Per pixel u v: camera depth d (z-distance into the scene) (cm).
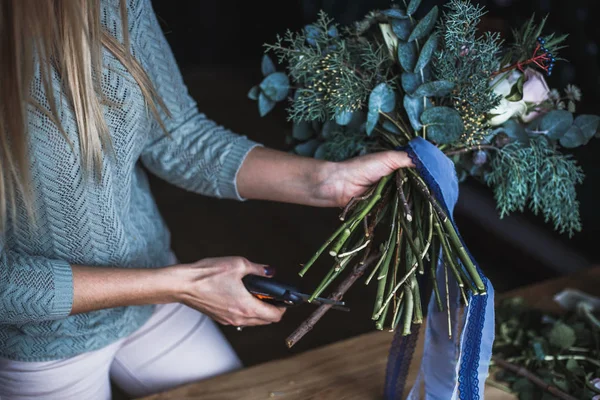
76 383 126
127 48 105
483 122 114
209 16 536
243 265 110
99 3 101
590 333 129
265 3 527
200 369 140
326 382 126
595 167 267
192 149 130
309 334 250
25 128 97
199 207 346
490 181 122
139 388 141
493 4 265
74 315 119
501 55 118
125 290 107
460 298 112
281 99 130
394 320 104
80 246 112
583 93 266
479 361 103
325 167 122
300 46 122
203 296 110
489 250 299
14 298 101
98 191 109
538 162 118
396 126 119
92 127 103
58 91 101
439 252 110
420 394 124
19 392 125
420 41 113
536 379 121
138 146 117
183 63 546
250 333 254
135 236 125
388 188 115
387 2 367
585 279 154
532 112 118
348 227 105
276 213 338
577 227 123
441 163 110
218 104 472
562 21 263
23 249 110
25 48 94
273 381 126
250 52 554
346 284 108
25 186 101
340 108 116
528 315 137
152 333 137
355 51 122
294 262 296
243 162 128
